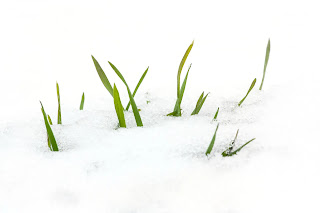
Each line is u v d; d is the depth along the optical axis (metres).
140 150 0.70
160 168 0.67
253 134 0.72
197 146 0.70
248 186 0.65
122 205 0.64
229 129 0.73
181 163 0.68
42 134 0.75
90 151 0.71
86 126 0.76
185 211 0.63
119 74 0.74
